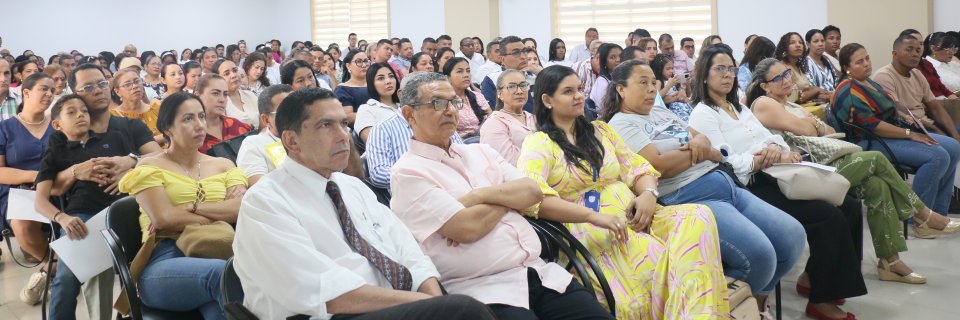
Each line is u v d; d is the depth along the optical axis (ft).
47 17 36.50
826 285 8.99
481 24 32.58
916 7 23.89
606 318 6.21
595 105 14.99
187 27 40.32
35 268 12.25
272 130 9.20
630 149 8.98
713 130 9.90
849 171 10.61
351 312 5.08
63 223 8.13
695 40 28.02
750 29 26.84
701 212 7.31
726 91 10.16
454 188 6.72
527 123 10.32
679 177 9.14
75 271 7.78
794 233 8.49
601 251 7.43
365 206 5.94
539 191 6.79
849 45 13.58
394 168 6.72
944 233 12.09
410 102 6.80
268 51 28.07
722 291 7.04
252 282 5.22
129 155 9.42
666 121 9.86
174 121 7.61
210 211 7.33
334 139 5.40
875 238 10.66
